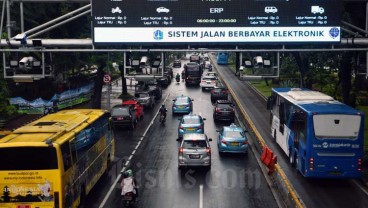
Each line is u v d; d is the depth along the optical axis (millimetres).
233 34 20047
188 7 20000
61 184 13820
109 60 43250
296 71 50594
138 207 16797
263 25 20031
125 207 16766
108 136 22344
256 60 21516
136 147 27219
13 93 42375
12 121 34719
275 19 20000
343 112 19438
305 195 18484
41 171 13727
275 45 21484
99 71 39750
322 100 23016
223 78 77938
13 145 13617
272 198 17828
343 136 19469
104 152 21156
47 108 35656
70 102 42469
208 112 41594
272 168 20859
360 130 19422
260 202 17312
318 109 20078
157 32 20141
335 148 19516
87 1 20812
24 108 37750
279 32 20047
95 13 20078
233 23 20000
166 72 69250
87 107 43562
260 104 47094
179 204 17094
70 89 45281
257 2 19906
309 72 39531
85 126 17516
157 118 38719
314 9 19984
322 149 19562
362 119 19406
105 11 20078
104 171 21172
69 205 14789
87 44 20766
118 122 32750
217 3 19953
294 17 20000
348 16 30906
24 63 21125
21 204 13750
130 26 20141
